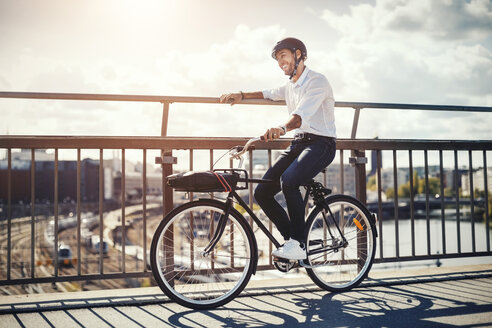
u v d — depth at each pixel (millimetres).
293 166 2451
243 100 2877
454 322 2078
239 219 2484
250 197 2988
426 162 3297
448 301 2438
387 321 2102
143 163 2760
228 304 2424
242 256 2484
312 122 2518
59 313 2264
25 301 2424
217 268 2609
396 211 3215
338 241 2766
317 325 2051
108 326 2059
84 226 96875
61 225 95438
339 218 2830
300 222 2467
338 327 2021
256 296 2590
